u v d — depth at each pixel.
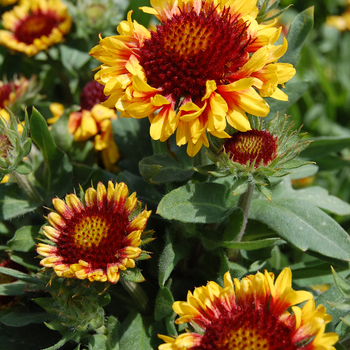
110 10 0.65
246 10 0.50
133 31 0.50
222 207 0.51
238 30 0.50
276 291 0.48
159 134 0.49
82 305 0.49
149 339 0.52
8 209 0.54
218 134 0.48
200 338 0.47
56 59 0.66
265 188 0.49
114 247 0.49
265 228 0.55
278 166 0.50
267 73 0.49
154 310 0.53
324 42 0.90
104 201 0.50
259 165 0.50
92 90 0.60
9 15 0.67
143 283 0.55
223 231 0.55
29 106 0.63
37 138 0.55
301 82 0.57
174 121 0.48
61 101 0.70
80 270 0.48
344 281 0.48
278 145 0.50
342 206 0.58
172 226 0.54
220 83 0.49
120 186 0.50
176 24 0.50
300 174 0.59
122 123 0.60
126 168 0.60
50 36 0.65
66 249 0.49
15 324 0.52
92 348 0.51
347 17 0.91
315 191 0.58
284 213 0.53
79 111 0.60
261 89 0.49
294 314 0.47
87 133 0.59
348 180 0.66
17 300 0.55
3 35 0.65
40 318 0.52
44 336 0.54
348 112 0.80
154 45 0.50
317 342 0.46
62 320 0.50
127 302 0.54
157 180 0.52
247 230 0.55
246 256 0.54
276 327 0.47
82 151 0.60
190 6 0.51
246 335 0.47
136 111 0.48
